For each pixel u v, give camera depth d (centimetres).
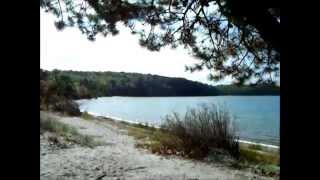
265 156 1003
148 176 711
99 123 1886
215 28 667
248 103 5697
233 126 1021
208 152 931
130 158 887
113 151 976
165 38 711
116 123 2002
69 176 677
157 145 1043
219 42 698
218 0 560
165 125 1099
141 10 681
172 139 1012
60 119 1814
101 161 828
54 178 656
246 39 661
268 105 5191
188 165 838
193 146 967
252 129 2255
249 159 940
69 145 1010
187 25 688
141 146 1077
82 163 795
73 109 2258
